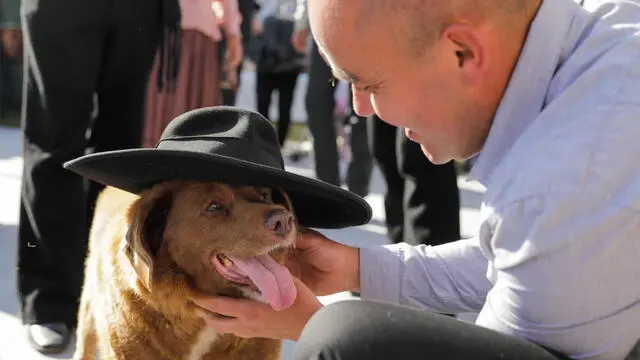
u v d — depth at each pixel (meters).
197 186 2.41
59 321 3.36
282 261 2.38
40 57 3.14
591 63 1.55
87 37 3.20
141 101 3.67
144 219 2.32
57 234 3.32
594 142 1.44
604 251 1.43
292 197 2.51
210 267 2.32
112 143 3.66
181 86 5.18
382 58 1.61
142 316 2.38
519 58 1.58
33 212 3.30
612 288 1.46
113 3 3.22
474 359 1.49
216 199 2.36
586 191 1.42
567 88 1.53
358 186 6.04
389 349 1.53
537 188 1.45
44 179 3.28
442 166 3.53
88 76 3.26
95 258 2.76
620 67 1.49
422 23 1.54
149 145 5.13
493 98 1.64
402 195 4.14
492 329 1.57
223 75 6.49
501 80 1.61
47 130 3.24
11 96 11.34
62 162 3.29
